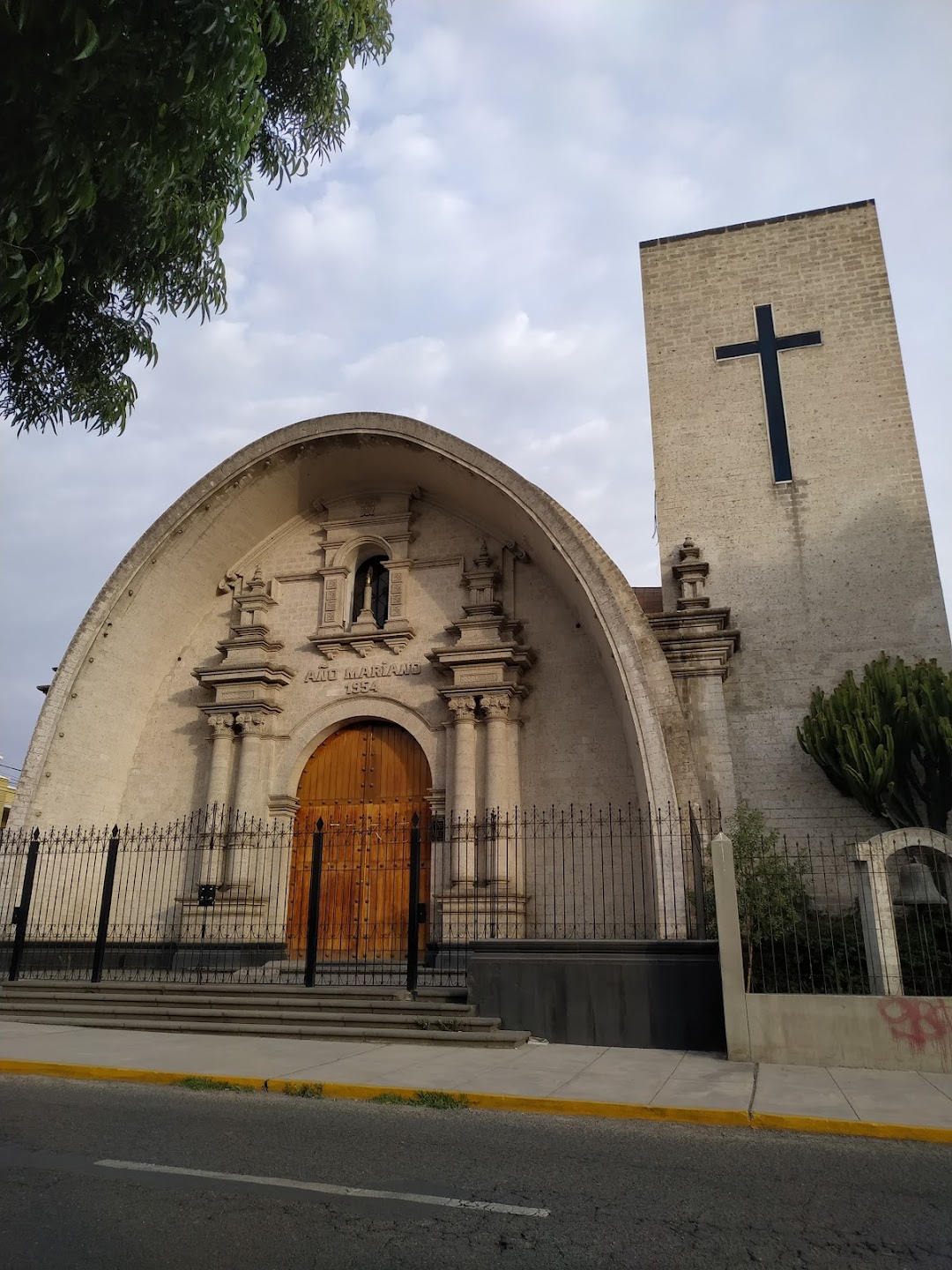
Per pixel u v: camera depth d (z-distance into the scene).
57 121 6.71
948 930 12.52
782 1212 5.73
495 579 19.86
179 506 20.11
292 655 20.88
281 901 18.95
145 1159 6.51
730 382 20.47
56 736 18.95
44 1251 4.75
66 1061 10.26
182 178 7.98
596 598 16.78
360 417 19.81
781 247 21.16
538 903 17.53
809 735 16.55
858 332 20.06
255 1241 4.98
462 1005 12.97
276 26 7.60
